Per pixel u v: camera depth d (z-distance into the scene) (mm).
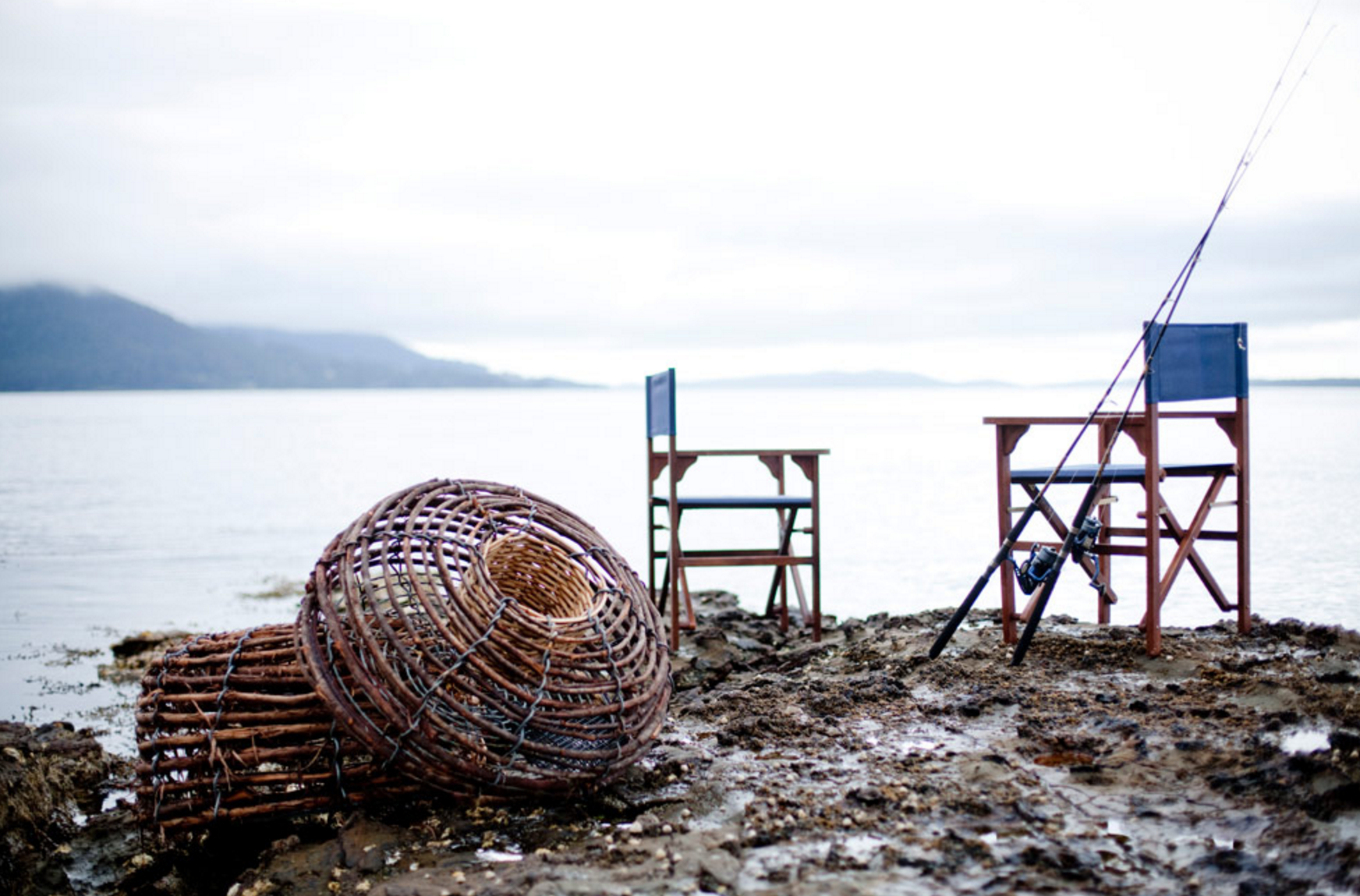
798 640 7832
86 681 8195
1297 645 5617
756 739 4793
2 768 4996
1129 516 14438
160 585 13344
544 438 47500
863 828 3729
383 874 3812
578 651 4648
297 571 14609
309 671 4309
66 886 4508
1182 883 3244
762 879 3381
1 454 42875
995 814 3775
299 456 40188
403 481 29312
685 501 7574
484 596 4535
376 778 4391
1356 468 19656
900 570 12406
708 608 9320
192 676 4480
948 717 4918
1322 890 3143
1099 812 3752
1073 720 4684
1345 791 3619
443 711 4359
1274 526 13125
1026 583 5598
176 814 4336
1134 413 5609
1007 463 5859
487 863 3771
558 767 4355
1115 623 8062
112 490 27141
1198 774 3996
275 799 4352
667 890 3342
